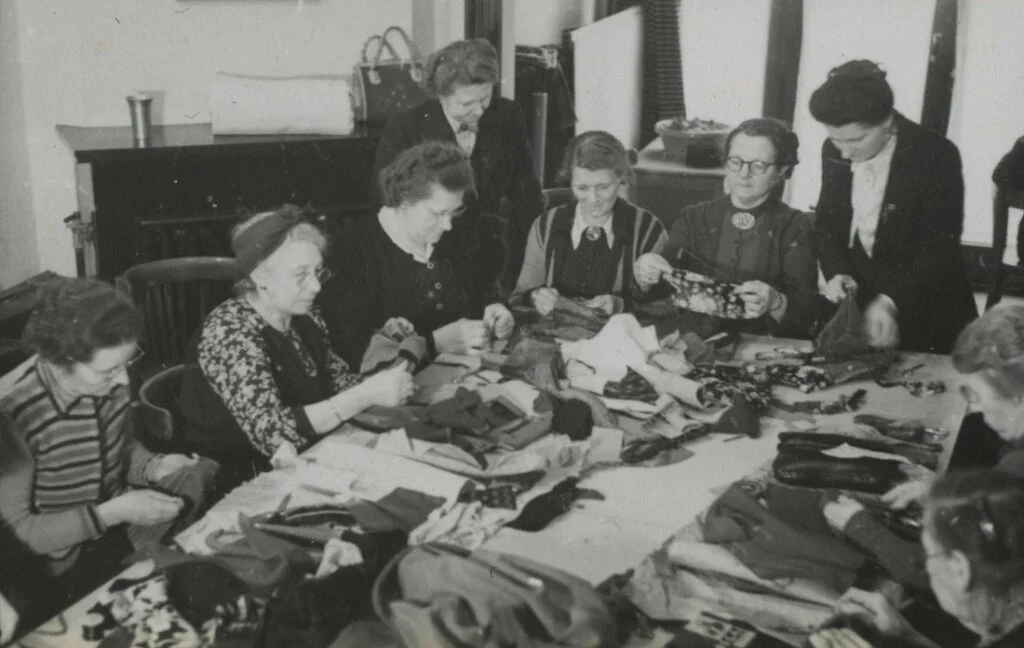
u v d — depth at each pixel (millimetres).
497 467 2049
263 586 1661
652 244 3168
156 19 3527
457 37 3791
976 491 1843
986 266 3320
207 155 3268
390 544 1801
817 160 3297
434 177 2736
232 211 3379
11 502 2002
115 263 3307
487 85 3229
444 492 1963
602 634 1573
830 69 3490
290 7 3648
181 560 1713
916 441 2223
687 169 3518
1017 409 2314
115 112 3578
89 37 3480
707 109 3643
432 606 1622
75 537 1994
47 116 3514
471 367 2617
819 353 2742
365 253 2838
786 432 2227
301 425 2242
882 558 1819
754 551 1790
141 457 2219
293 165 3408
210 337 2334
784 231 3129
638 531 1861
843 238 3223
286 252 2316
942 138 3166
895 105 3410
